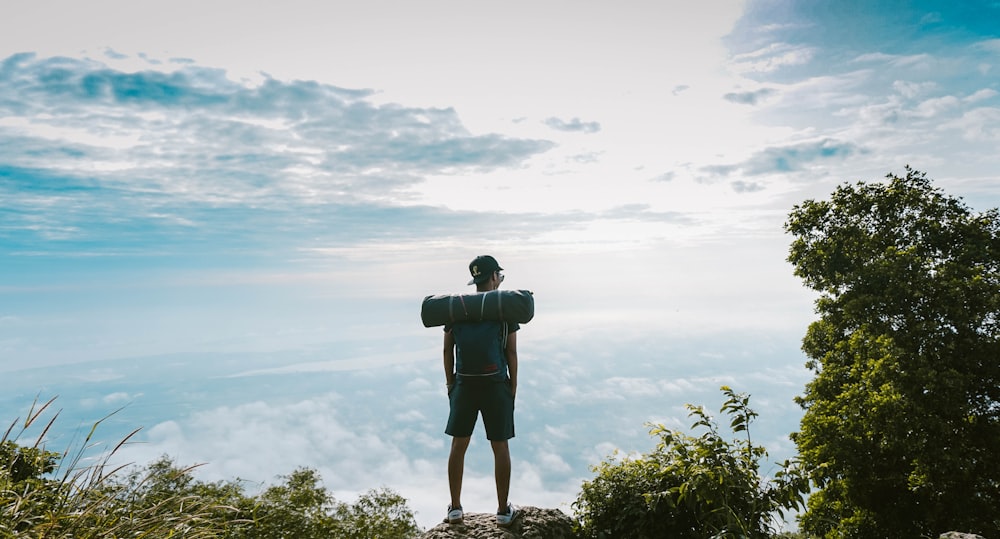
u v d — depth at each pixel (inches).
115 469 103.5
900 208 857.5
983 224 816.3
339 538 442.0
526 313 165.5
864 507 637.9
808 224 907.4
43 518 96.0
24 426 99.1
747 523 160.6
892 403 623.2
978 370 689.0
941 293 725.9
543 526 174.2
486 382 162.7
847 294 802.2
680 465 170.7
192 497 108.7
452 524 169.5
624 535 180.2
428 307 167.6
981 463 633.6
